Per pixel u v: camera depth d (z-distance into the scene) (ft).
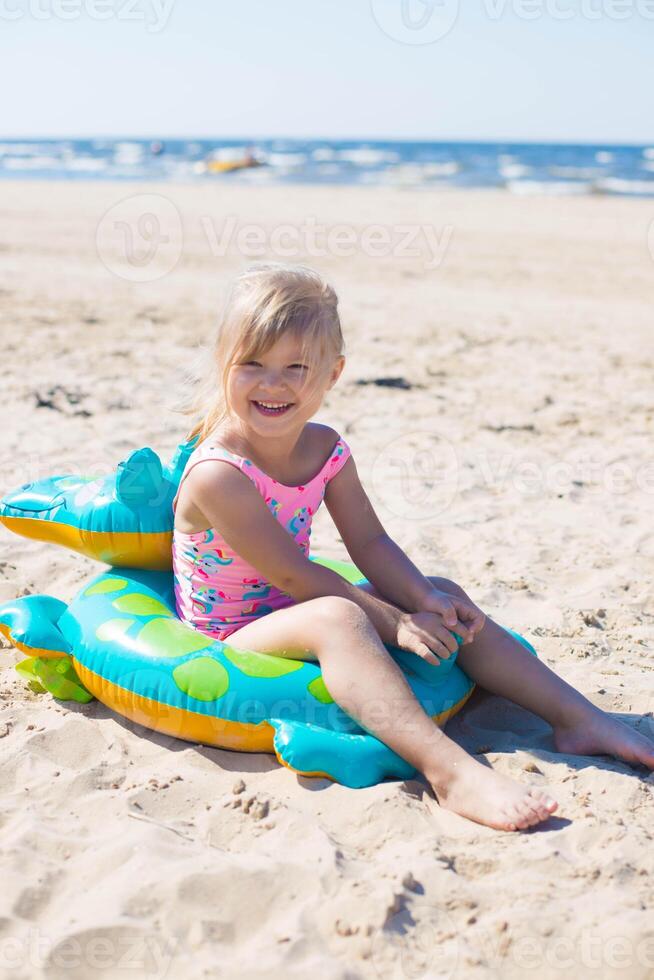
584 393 23.29
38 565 13.12
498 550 14.26
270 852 7.23
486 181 113.60
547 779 8.32
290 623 8.55
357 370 24.82
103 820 7.64
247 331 8.51
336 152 210.79
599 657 10.96
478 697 9.84
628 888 6.85
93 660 9.14
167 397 21.68
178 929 6.46
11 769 8.25
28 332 27.50
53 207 64.59
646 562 13.91
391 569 9.49
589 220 61.31
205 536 9.07
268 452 9.04
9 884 6.79
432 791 8.21
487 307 33.78
